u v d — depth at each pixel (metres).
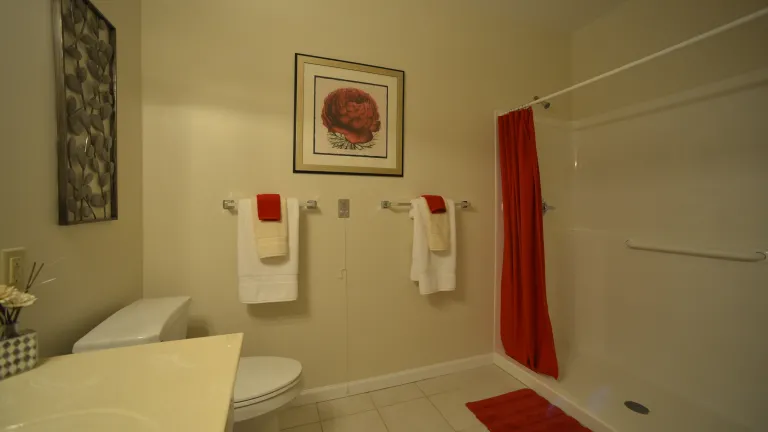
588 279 2.25
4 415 0.59
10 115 0.77
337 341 1.82
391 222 1.92
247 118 1.63
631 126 2.00
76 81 0.99
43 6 0.87
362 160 1.84
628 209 2.01
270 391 1.17
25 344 0.74
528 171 1.90
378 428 1.54
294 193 1.71
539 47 2.28
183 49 1.53
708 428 1.43
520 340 1.99
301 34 1.71
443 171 2.04
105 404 0.63
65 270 0.98
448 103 2.04
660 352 1.82
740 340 1.49
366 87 1.84
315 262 1.77
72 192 0.99
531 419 1.60
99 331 1.02
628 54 2.01
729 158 1.54
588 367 2.02
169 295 1.55
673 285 1.76
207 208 1.58
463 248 2.12
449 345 2.09
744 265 1.48
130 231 1.39
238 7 1.61
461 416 1.63
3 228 0.75
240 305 1.64
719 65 1.58
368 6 1.83
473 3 2.00
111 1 1.23
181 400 0.65
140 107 1.47
